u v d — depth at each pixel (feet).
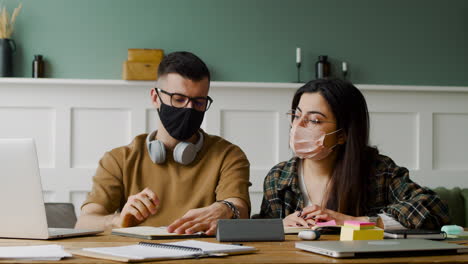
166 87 6.99
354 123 6.78
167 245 4.16
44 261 3.66
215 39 12.79
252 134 12.43
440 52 13.30
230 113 12.41
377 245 4.14
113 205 7.07
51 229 5.44
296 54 12.94
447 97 12.89
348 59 13.09
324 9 13.04
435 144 12.89
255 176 12.35
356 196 6.76
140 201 5.90
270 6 12.91
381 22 13.17
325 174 7.03
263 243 4.74
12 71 12.21
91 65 12.56
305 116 6.81
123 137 12.24
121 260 3.62
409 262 3.73
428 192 6.73
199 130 7.45
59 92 12.11
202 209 5.92
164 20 12.70
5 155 4.83
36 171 4.79
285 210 7.14
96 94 12.17
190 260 3.70
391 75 13.20
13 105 12.00
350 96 6.78
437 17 13.30
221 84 12.19
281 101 12.50
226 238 4.79
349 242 4.33
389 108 12.75
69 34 12.51
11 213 4.90
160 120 7.09
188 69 6.93
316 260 3.75
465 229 6.18
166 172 7.17
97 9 12.57
